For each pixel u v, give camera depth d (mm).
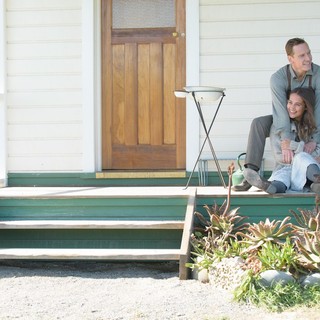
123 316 5516
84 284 6680
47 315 5586
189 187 8961
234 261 6387
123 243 7773
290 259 6270
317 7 9570
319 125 7992
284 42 9609
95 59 9883
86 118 9781
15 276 7066
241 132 9625
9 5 9875
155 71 9891
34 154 9859
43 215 8039
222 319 5340
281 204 7766
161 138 9898
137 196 7910
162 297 6090
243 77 9633
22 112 9883
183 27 9844
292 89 8094
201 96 8227
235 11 9633
